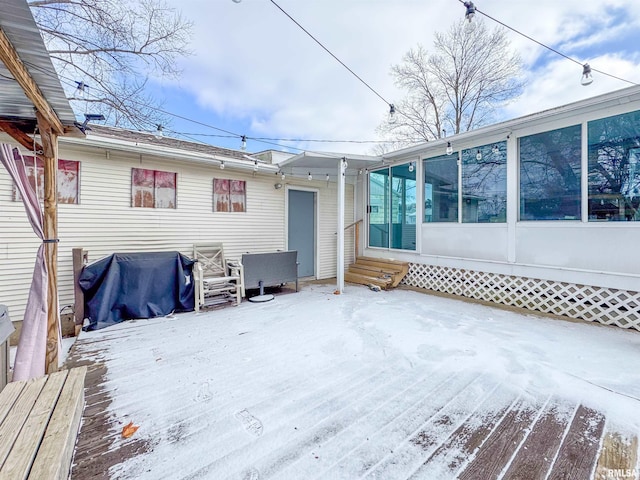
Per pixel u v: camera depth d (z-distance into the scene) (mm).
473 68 11781
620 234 3865
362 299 5504
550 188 4496
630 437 1807
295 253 6129
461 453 1699
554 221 4457
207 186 5727
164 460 1661
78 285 3877
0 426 1487
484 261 5328
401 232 6918
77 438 1817
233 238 6082
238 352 3137
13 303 3965
